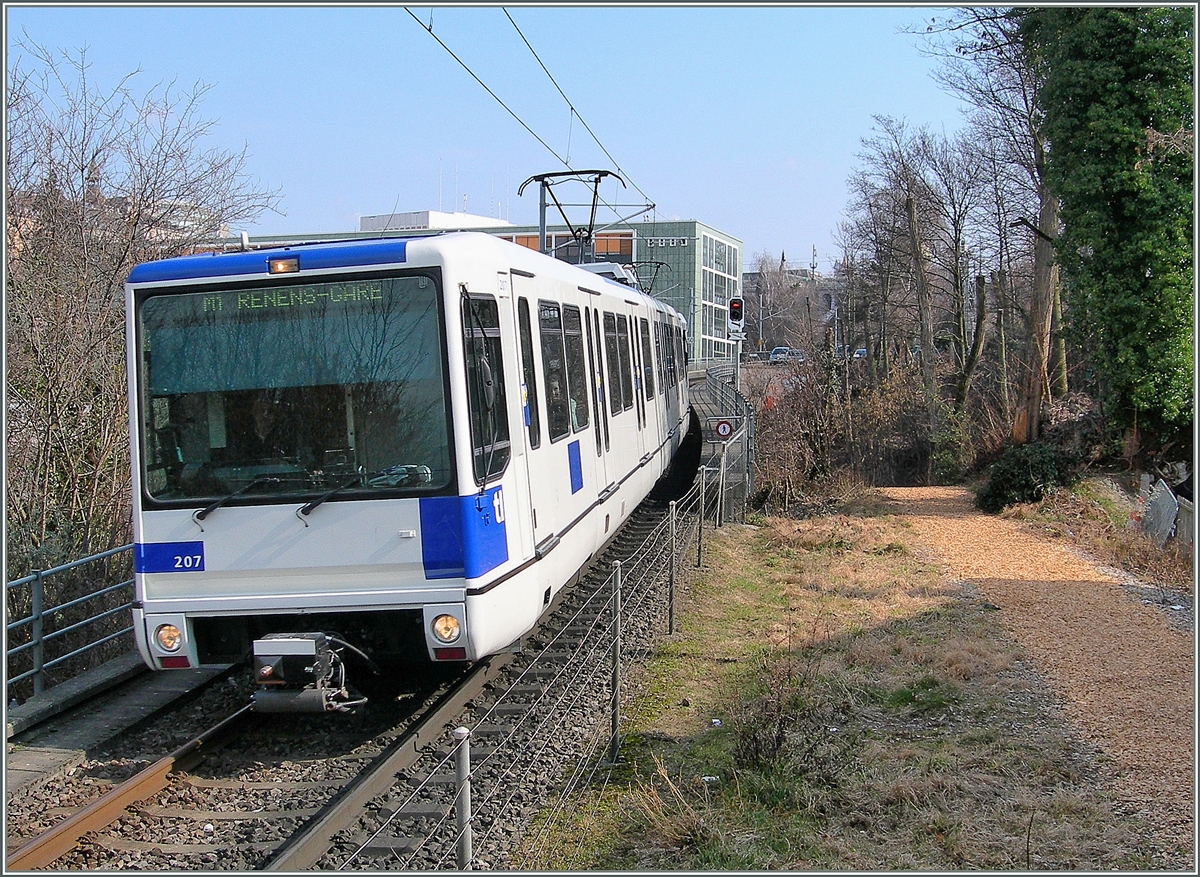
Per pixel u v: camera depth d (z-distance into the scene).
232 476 6.60
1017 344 34.66
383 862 5.12
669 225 55.94
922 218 34.97
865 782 5.90
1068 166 16.34
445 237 6.76
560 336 9.06
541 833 5.46
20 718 7.03
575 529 9.02
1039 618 9.76
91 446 10.80
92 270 11.25
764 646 9.22
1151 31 15.41
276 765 6.48
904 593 11.09
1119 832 5.22
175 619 6.56
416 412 6.50
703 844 5.21
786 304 79.44
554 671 8.39
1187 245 15.62
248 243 7.17
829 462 20.36
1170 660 8.22
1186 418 16.44
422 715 7.23
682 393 21.86
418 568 6.44
